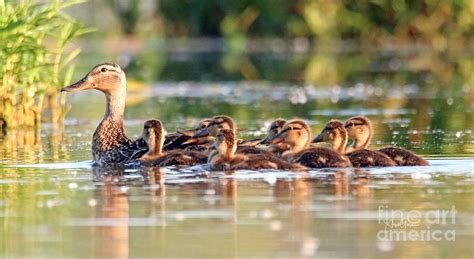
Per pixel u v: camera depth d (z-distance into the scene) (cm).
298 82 3288
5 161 1642
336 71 3628
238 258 1016
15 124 2125
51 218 1188
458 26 4525
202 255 1027
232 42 4656
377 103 2609
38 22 2077
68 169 1547
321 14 4669
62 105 2264
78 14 4656
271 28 4716
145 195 1309
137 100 2752
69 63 3597
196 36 4838
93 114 2453
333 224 1145
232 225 1144
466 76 3347
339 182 1383
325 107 2528
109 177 1456
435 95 2795
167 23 4844
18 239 1096
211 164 1502
